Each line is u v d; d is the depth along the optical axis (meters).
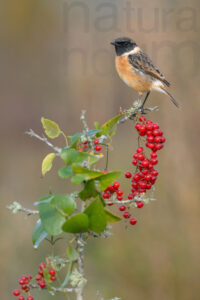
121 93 18.95
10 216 12.59
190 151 12.49
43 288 4.38
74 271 4.14
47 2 25.92
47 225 3.92
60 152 4.15
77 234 4.16
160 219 11.38
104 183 4.03
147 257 10.95
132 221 4.68
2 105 23.50
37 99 23.91
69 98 20.56
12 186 16.11
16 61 25.62
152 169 4.68
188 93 13.54
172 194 11.77
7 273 10.96
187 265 10.83
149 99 13.52
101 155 4.53
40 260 11.33
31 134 4.53
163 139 4.71
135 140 15.91
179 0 14.83
